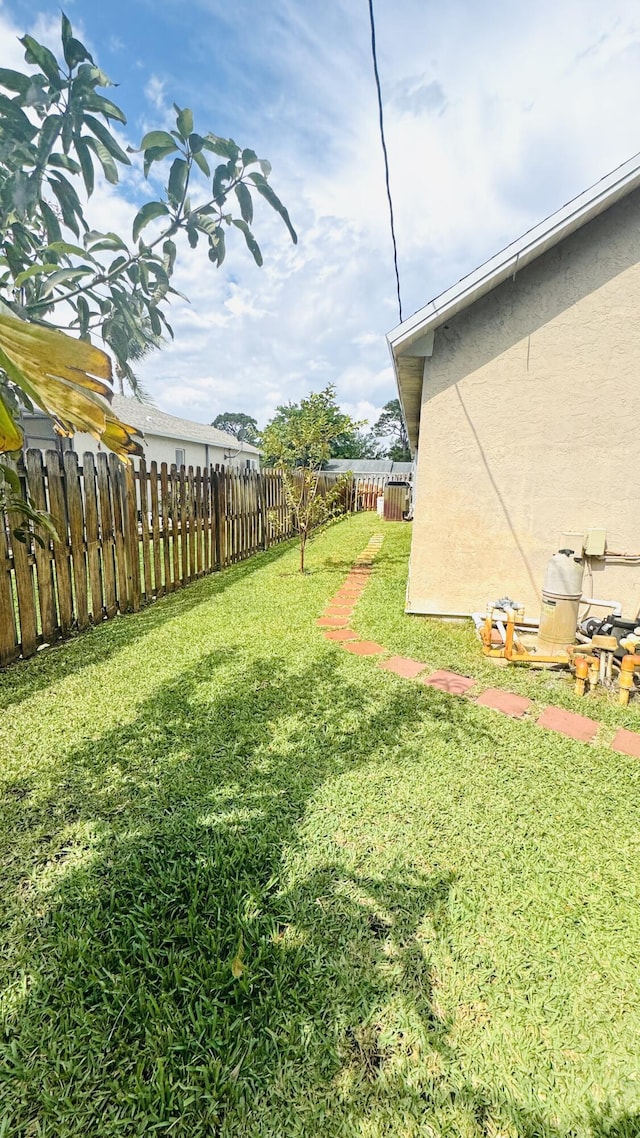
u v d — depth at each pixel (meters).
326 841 2.02
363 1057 1.28
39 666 3.77
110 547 4.99
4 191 1.38
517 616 4.34
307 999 1.41
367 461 37.62
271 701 3.23
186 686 3.42
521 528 4.75
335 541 11.74
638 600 4.51
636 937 1.62
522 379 4.50
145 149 1.48
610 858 1.96
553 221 3.91
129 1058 1.28
